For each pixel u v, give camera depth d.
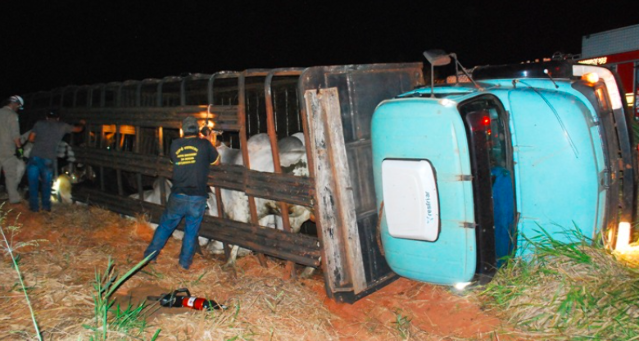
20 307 4.54
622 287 4.38
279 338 4.43
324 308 5.05
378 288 5.36
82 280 5.39
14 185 8.55
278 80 6.54
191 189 5.83
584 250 4.74
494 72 5.77
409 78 5.91
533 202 4.90
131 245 6.69
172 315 4.60
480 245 4.51
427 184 4.52
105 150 7.88
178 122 6.45
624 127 5.45
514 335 4.37
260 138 6.12
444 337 4.50
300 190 5.10
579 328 4.23
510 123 4.82
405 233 4.71
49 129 7.98
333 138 4.95
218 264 6.13
